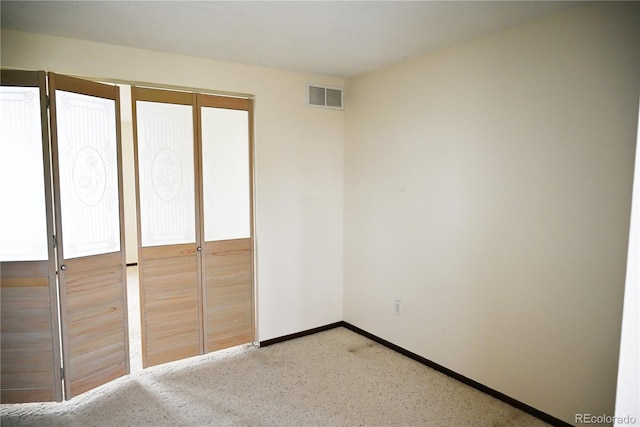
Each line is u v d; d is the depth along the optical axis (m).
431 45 2.79
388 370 3.06
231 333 3.41
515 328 2.51
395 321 3.41
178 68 3.02
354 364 3.16
